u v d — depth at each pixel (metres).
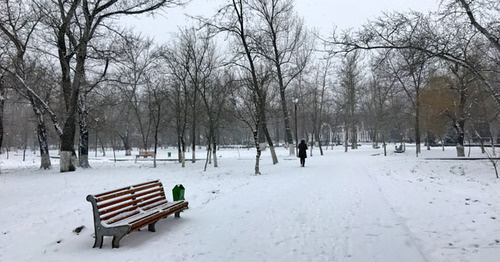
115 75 25.19
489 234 5.77
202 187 11.77
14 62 18.72
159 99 23.62
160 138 76.12
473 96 23.53
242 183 12.76
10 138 65.00
